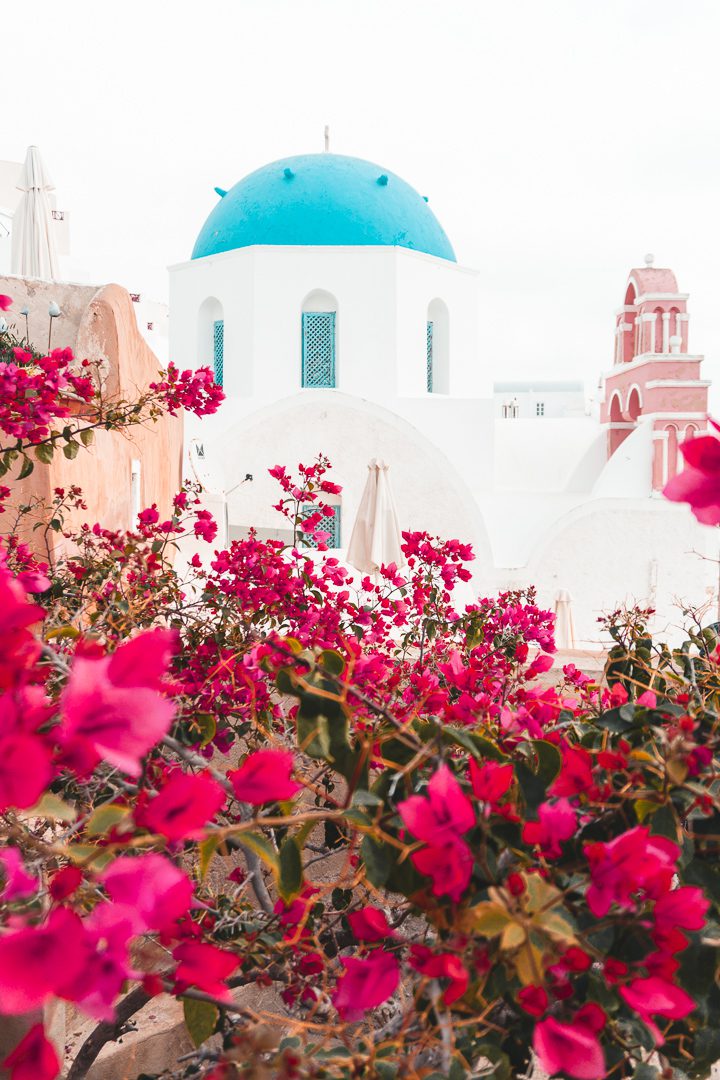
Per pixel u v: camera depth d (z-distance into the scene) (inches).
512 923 41.3
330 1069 49.5
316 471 192.5
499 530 914.1
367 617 163.3
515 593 194.4
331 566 172.6
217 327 886.4
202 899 77.1
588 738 72.4
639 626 107.0
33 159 489.7
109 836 41.1
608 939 52.4
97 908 36.1
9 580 37.1
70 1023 119.9
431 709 81.6
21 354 136.9
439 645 172.6
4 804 32.0
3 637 36.9
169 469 387.5
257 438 789.2
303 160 958.4
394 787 54.2
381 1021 67.6
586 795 55.2
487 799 48.9
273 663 64.5
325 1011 65.1
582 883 49.8
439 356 910.4
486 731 72.2
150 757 78.8
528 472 1047.0
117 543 156.6
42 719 36.7
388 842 52.3
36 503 181.2
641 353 938.1
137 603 121.6
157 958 42.1
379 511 517.0
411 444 799.1
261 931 69.4
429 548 192.1
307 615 145.6
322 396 790.5
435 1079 48.2
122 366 278.5
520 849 54.9
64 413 127.9
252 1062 41.0
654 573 797.9
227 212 928.3
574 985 52.5
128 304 298.7
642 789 54.5
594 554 804.6
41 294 297.3
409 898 51.1
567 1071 41.8
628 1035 54.8
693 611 112.0
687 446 37.9
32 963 32.9
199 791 38.3
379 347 853.2
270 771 45.3
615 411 1007.0
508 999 53.1
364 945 65.7
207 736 91.5
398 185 953.5
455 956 44.8
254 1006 108.6
